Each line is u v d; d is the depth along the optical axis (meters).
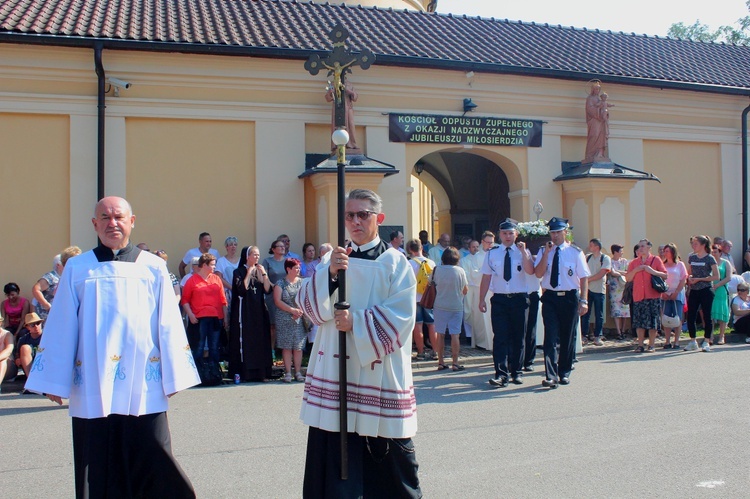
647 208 15.27
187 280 9.76
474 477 5.49
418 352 11.35
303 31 13.66
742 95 15.83
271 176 12.72
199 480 5.50
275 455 6.13
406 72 13.43
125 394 4.18
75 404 4.14
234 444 6.49
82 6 12.96
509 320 9.23
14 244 11.56
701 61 17.20
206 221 12.43
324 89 12.95
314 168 12.04
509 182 14.68
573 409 7.69
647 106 15.24
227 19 13.66
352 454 3.81
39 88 11.65
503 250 9.23
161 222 12.21
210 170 12.46
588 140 14.36
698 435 6.55
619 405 7.83
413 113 13.49
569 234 11.65
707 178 15.87
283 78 12.71
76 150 11.80
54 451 6.39
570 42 16.58
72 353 4.15
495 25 16.78
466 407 7.87
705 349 11.88
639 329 11.89
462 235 18.25
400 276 3.95
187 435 6.83
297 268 9.83
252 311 9.75
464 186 18.17
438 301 10.44
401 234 11.75
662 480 5.36
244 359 9.68
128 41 11.59
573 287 8.96
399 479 3.94
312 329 10.29
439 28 15.68
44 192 11.70
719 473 5.50
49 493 5.28
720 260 12.51
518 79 14.16
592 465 5.74
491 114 14.05
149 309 4.34
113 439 4.21
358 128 13.31
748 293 13.44
